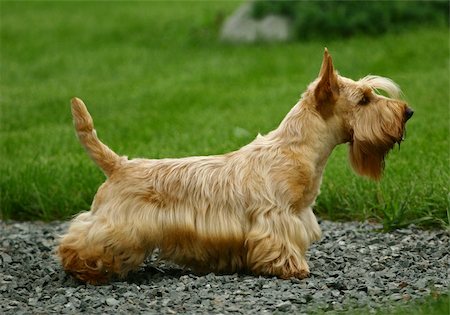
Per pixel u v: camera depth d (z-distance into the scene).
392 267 10.05
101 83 25.88
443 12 30.02
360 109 9.53
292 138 9.52
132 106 22.12
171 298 8.85
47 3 43.53
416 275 9.62
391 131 9.46
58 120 20.89
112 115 20.95
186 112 20.88
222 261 9.59
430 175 13.08
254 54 28.52
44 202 13.81
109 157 9.55
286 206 9.37
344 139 9.70
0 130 19.72
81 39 33.94
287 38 30.06
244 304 8.54
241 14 31.59
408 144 15.40
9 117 21.12
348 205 12.81
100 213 9.35
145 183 9.41
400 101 9.66
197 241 9.39
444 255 10.55
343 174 13.67
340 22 29.64
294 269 9.35
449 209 11.34
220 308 8.46
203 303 8.65
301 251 9.48
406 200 11.95
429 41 26.88
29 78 27.28
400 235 11.63
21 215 13.86
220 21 33.16
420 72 23.42
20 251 11.39
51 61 29.80
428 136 16.08
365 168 9.74
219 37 31.62
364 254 10.74
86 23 37.25
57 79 26.94
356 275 9.64
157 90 23.94
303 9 30.17
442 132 16.31
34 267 10.62
